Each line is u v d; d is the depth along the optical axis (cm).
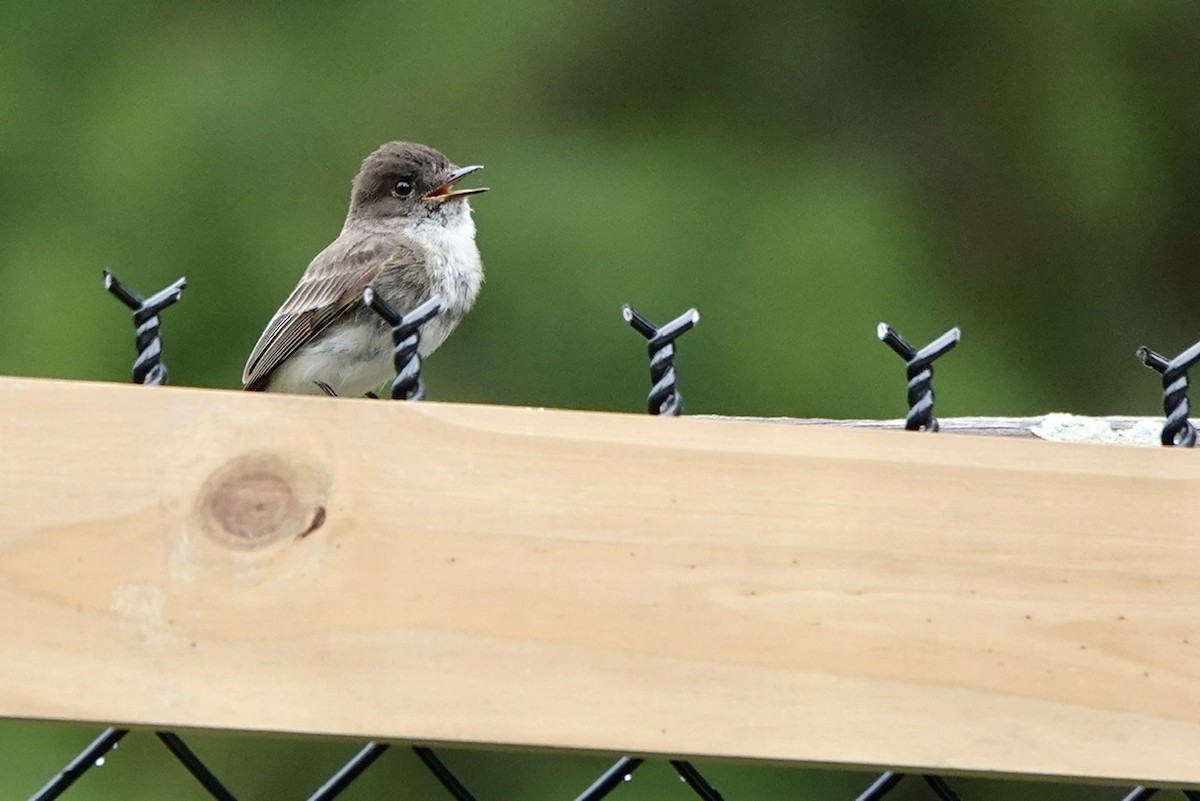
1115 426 577
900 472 407
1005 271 1523
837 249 1382
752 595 398
